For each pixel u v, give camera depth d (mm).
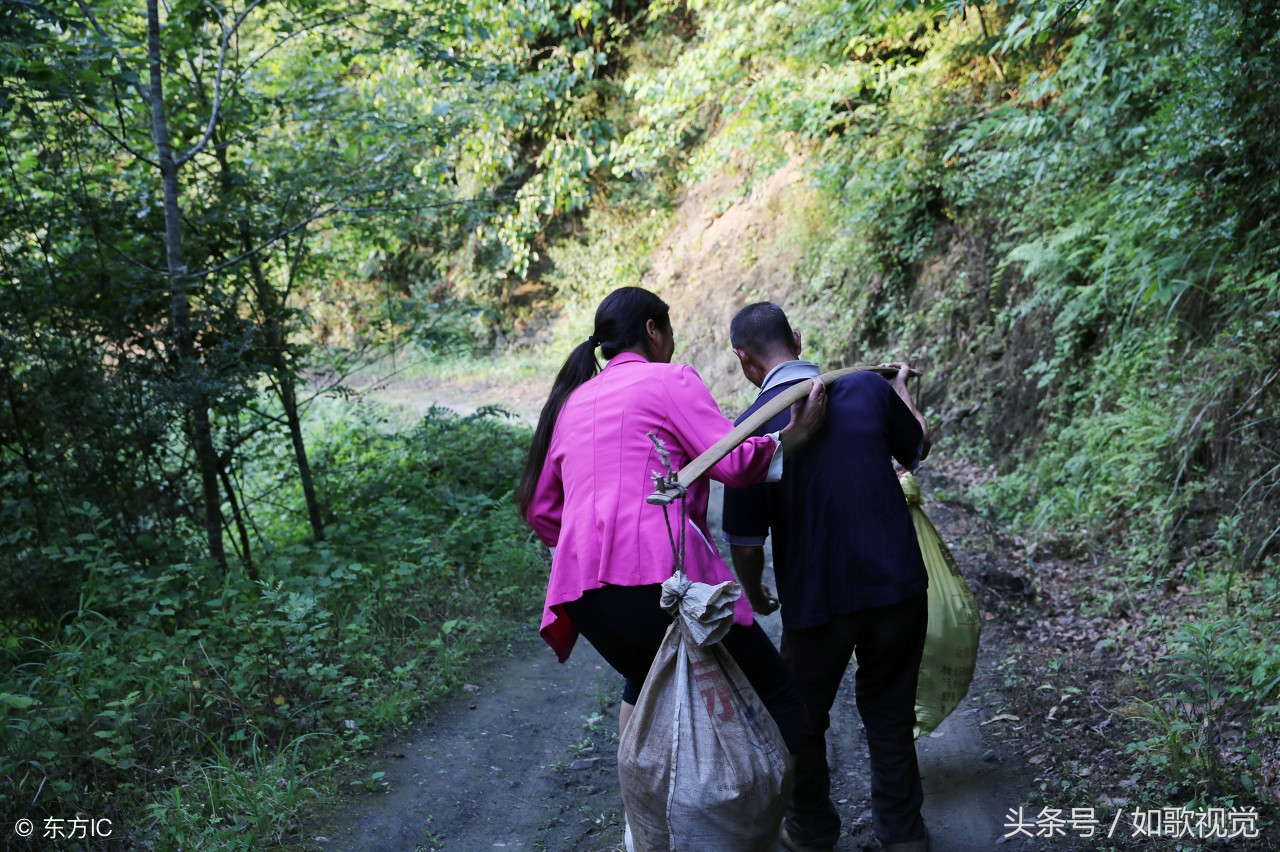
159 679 4074
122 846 3127
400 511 6895
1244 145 5145
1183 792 3045
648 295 2756
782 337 2898
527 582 6055
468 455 8219
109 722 3721
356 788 3586
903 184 9992
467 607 5594
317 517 6828
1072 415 6957
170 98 6062
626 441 2428
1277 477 4578
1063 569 5430
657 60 17062
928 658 3395
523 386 16641
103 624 4605
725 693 2189
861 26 8805
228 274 6270
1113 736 3506
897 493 2717
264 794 3359
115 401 5453
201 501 6184
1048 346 7543
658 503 2133
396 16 6426
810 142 12742
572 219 19203
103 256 5613
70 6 5336
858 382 2803
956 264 9586
